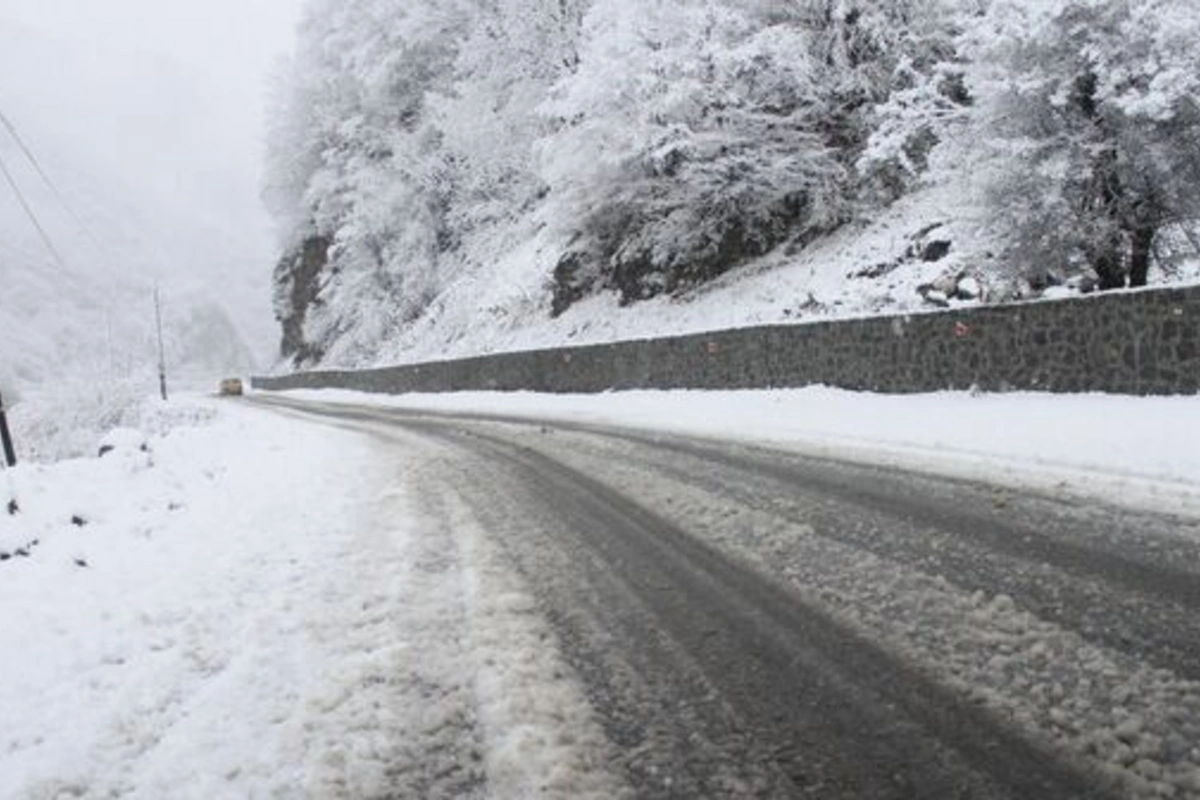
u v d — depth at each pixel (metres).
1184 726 3.29
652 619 4.89
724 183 23.42
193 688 4.55
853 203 21.84
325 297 58.47
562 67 35.22
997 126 12.41
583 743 3.52
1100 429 8.99
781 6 23.33
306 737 3.79
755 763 3.28
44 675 5.06
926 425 10.90
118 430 15.11
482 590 5.67
